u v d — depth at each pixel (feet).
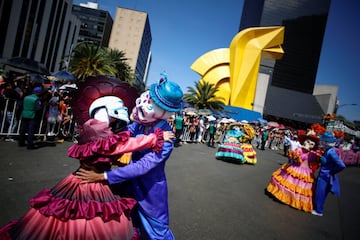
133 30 286.66
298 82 279.08
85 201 4.77
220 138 56.70
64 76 38.65
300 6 278.87
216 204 14.56
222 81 164.66
